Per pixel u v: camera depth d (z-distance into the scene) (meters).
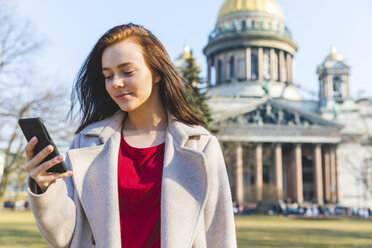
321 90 101.94
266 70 108.38
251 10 109.88
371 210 82.50
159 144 2.51
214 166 2.46
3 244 18.44
